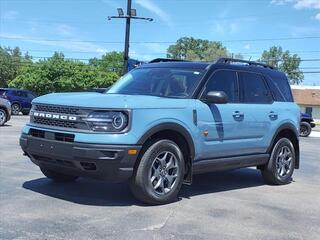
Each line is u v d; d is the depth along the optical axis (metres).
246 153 8.38
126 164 6.46
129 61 33.41
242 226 6.09
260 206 7.20
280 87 9.37
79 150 6.36
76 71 68.00
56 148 6.57
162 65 8.36
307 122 27.02
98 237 5.38
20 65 94.56
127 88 8.05
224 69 8.14
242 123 8.12
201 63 8.09
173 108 7.02
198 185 8.62
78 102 6.64
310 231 6.04
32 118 7.15
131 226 5.83
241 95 8.36
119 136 6.39
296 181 9.68
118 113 6.45
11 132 17.22
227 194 7.96
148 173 6.68
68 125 6.61
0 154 11.23
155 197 6.79
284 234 5.85
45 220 5.91
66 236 5.37
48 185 7.80
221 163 7.89
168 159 6.97
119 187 7.86
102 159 6.33
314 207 7.32
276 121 8.91
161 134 7.00
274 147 8.97
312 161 13.41
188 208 6.82
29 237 5.28
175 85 7.71
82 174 6.65
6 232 5.41
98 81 68.88
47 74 66.94
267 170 8.95
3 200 6.77
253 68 8.84
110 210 6.49
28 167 9.45
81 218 6.07
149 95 7.55
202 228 5.91
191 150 7.28
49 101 6.94
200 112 7.39
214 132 7.62
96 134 6.38
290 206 7.32
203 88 7.64
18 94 34.28
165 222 6.07
